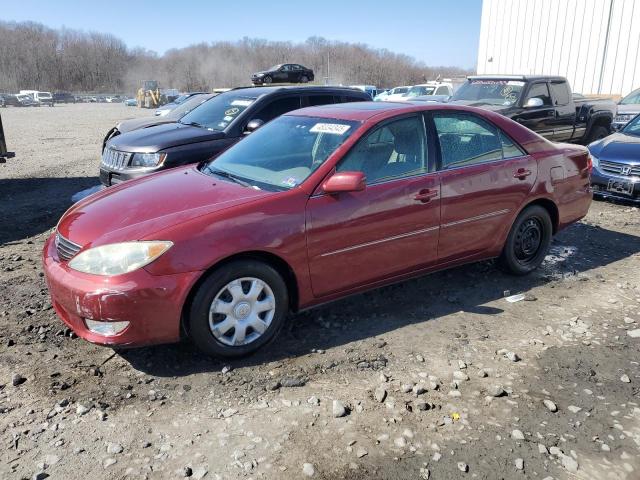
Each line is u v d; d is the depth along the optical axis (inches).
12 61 4808.1
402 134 162.7
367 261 154.0
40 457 104.3
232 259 133.4
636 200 299.0
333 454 106.0
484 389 128.0
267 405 121.2
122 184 169.8
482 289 186.5
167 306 125.7
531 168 187.5
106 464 102.7
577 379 133.0
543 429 114.3
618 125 480.1
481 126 180.5
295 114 185.6
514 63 997.8
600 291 186.4
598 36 874.1
